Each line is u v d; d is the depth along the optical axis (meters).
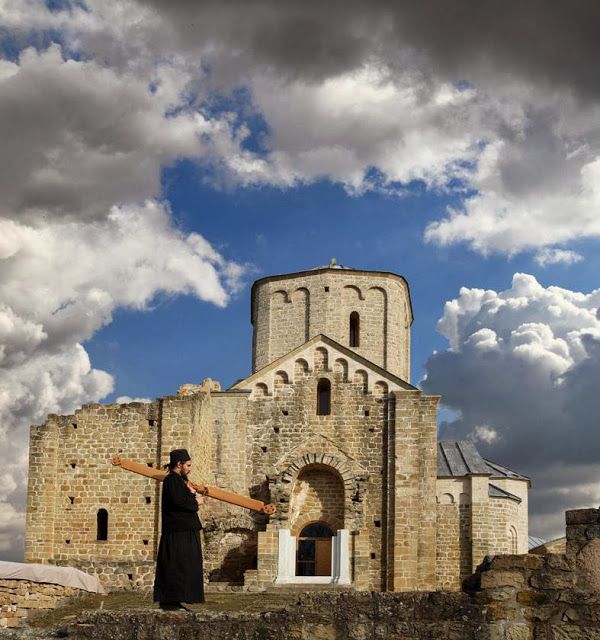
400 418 53.66
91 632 17.73
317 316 62.88
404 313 65.00
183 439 51.91
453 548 56.19
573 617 16.83
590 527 17.14
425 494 52.84
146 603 38.97
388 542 52.12
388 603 17.50
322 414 55.34
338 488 53.59
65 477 52.81
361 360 55.09
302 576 50.72
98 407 53.41
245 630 17.52
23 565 36.75
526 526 62.25
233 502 20.80
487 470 58.22
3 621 34.03
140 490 52.19
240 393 55.34
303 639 17.33
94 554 51.66
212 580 52.16
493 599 17.14
